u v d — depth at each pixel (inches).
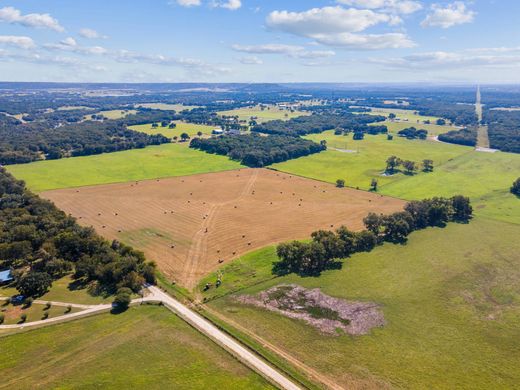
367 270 4985.2
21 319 3811.5
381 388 3041.3
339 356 3410.4
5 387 2965.1
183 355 3361.2
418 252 5497.1
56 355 3341.5
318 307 4173.2
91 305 4114.2
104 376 3090.6
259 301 4276.6
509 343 3617.1
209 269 4987.7
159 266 5039.4
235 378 3105.3
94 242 5113.2
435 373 3213.6
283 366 3255.4
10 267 4817.9
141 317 3924.7
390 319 3971.5
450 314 4072.3
